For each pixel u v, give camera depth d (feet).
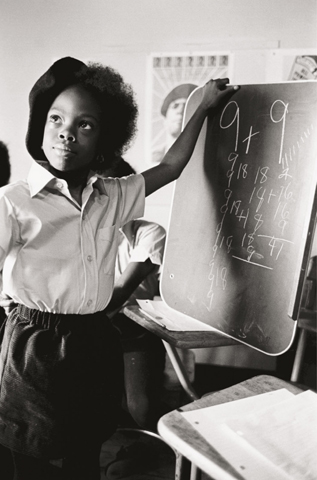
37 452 3.13
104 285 3.50
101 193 3.68
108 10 7.04
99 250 3.51
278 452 2.08
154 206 7.22
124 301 5.57
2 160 7.48
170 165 4.12
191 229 4.48
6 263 3.24
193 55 6.91
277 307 3.59
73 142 3.36
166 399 6.83
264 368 7.02
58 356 3.12
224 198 4.16
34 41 7.27
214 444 2.12
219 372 7.29
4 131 7.47
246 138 4.00
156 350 5.72
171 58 6.97
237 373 7.22
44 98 3.55
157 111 7.11
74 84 3.48
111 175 5.96
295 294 3.43
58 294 3.22
